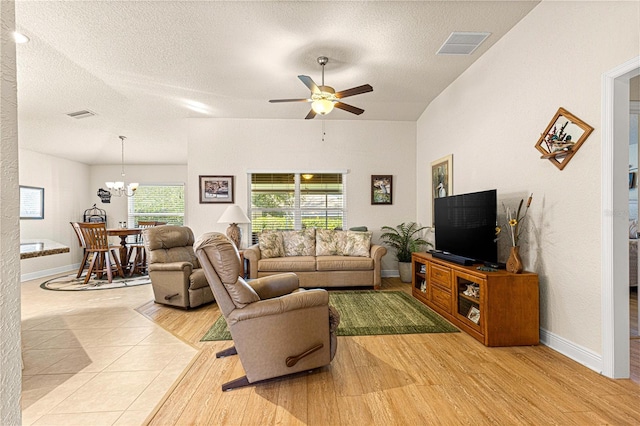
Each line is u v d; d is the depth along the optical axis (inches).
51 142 235.9
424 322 129.6
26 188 240.4
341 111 210.7
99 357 101.0
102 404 76.0
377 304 154.9
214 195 218.2
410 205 227.0
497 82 130.1
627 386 81.0
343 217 225.3
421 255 160.6
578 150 93.9
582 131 91.8
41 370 92.8
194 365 95.2
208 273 80.4
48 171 258.5
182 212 312.2
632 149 170.9
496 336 105.7
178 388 82.5
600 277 87.4
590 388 80.2
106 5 104.4
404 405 74.1
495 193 116.6
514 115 120.6
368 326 125.3
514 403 74.4
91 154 274.2
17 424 25.2
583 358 92.7
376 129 225.6
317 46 130.4
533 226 112.0
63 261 268.2
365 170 225.3
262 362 82.0
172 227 173.0
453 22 116.0
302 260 184.9
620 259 84.5
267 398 77.4
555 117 100.5
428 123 203.5
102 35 121.6
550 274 104.8
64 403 76.6
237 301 81.0
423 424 67.6
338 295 172.1
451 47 133.0
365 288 192.1
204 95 182.1
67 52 134.0
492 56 133.0
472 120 149.4
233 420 69.5
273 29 118.5
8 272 24.5
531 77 111.6
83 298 172.9
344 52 135.3
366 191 225.6
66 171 276.8
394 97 189.8
